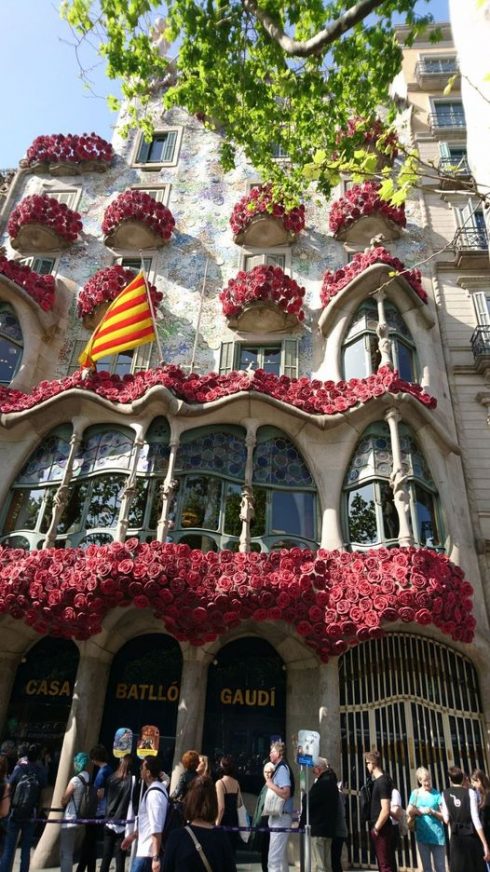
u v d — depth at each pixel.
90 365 14.24
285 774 7.52
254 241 18.56
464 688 11.64
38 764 8.09
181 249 18.84
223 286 17.89
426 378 14.83
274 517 12.99
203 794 4.01
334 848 7.70
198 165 21.02
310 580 11.21
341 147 11.27
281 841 7.06
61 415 13.95
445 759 10.84
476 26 8.87
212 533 12.42
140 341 14.47
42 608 11.02
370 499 12.85
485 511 13.84
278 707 12.12
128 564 10.92
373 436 13.34
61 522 13.09
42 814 10.83
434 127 20.39
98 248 19.17
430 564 11.23
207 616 10.76
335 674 11.22
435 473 13.28
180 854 3.75
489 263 17.36
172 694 12.34
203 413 13.23
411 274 15.86
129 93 11.85
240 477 13.20
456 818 7.23
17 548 12.65
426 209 18.83
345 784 10.52
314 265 18.00
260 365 16.34
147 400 13.11
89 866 7.40
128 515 12.33
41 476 13.77
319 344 16.30
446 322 16.72
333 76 11.10
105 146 21.66
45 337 16.78
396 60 10.48
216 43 10.70
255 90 11.30
